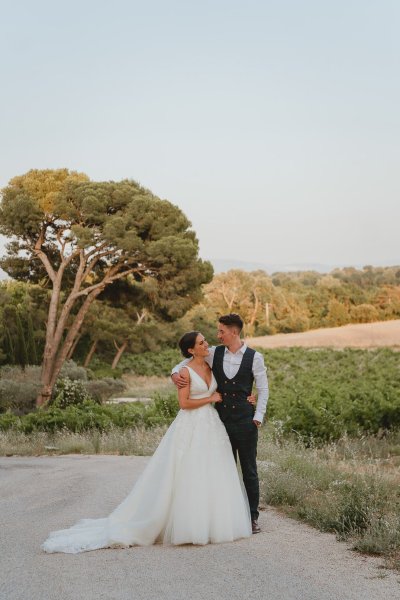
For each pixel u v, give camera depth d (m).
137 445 14.17
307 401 14.86
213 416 5.96
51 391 28.98
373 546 5.33
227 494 5.75
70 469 10.86
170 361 54.97
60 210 31.69
